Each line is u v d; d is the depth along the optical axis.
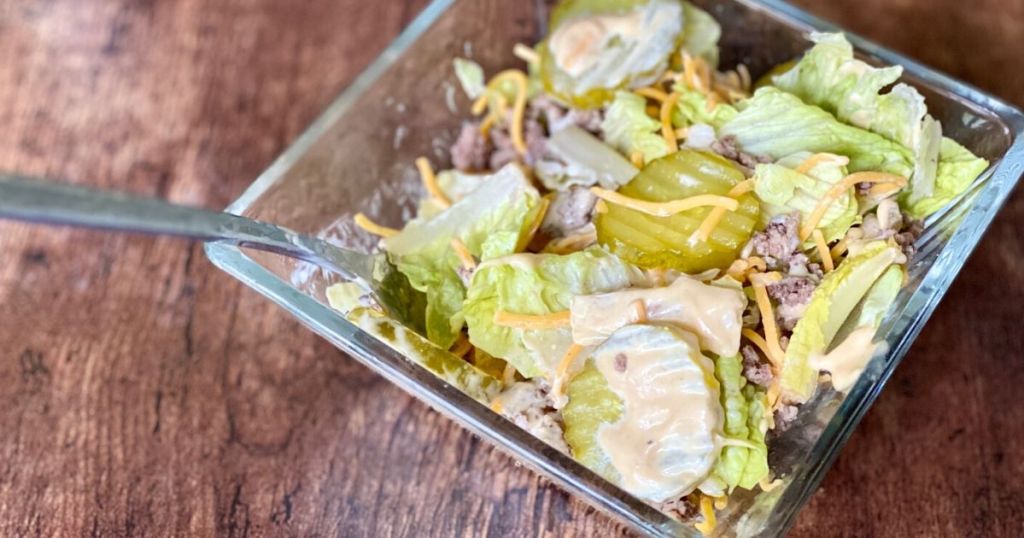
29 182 0.36
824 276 0.44
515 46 0.56
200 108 0.58
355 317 0.45
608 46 0.51
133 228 0.38
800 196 0.45
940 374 0.50
